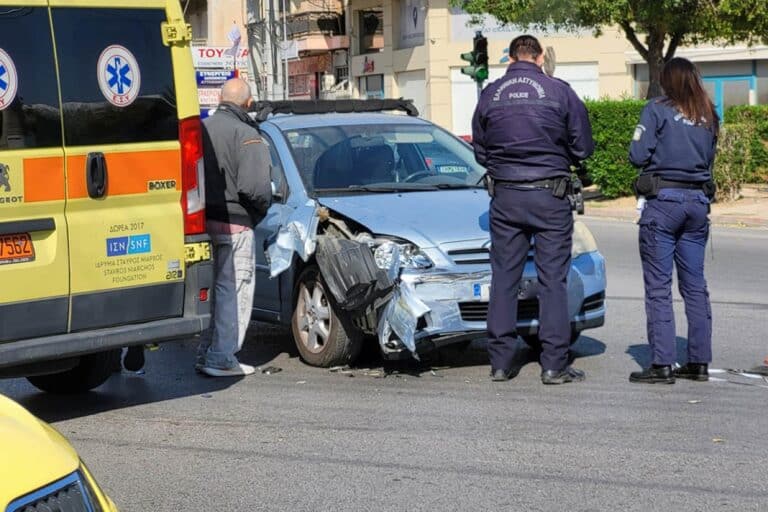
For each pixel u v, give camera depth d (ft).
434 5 214.28
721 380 40.98
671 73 39.68
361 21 244.83
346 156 46.85
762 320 53.06
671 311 40.45
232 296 42.98
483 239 41.52
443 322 40.45
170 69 36.19
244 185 41.83
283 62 215.10
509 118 39.37
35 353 33.32
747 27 117.19
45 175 33.47
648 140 39.58
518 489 29.35
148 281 35.88
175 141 36.32
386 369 43.60
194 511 28.30
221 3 265.13
